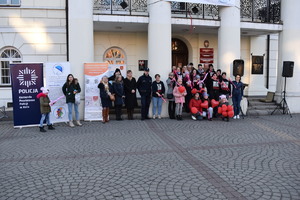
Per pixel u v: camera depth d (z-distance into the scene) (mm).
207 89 11766
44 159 6328
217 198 4383
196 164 5949
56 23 12633
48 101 9422
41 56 12664
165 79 11820
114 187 4801
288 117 12117
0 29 12375
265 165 5895
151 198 4391
